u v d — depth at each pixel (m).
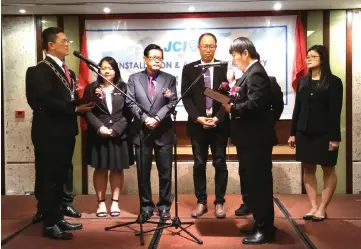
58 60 3.37
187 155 4.87
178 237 3.29
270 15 4.73
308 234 3.32
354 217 3.81
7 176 4.94
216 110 3.81
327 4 4.48
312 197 3.82
